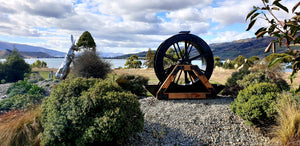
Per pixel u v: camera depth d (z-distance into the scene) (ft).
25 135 9.86
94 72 28.76
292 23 4.52
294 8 4.40
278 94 12.32
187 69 21.49
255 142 10.91
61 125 8.84
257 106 12.16
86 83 11.37
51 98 10.27
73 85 10.61
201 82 22.50
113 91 10.78
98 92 10.27
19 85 29.50
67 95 10.08
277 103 11.71
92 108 9.47
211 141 11.32
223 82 32.09
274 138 10.70
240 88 21.18
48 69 71.41
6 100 18.86
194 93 21.65
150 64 81.92
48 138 9.10
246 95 13.55
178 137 11.77
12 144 9.59
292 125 9.62
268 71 20.99
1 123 10.67
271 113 11.41
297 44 4.56
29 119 10.58
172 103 19.39
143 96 24.04
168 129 12.82
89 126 8.94
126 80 24.72
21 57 60.49
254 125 12.44
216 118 14.39
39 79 39.99
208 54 23.32
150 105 18.85
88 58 29.27
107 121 8.84
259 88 13.57
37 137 9.86
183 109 17.01
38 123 10.50
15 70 57.31
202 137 11.78
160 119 14.61
